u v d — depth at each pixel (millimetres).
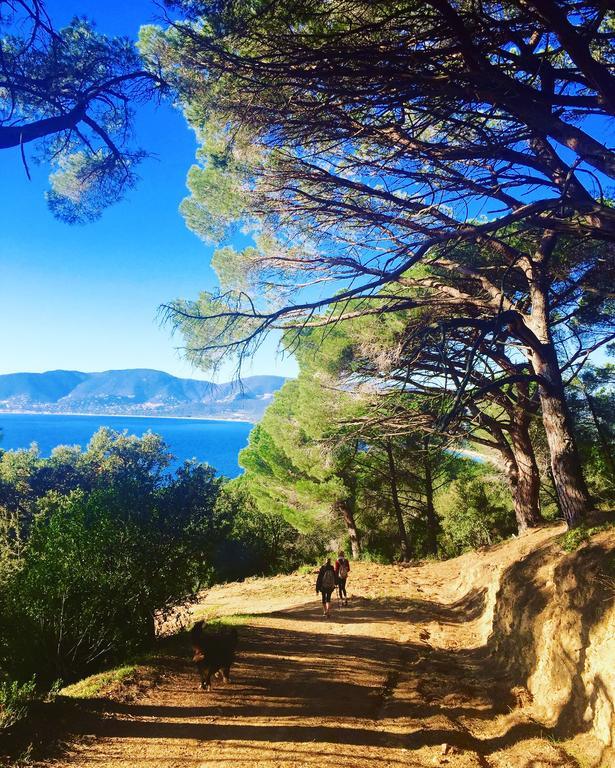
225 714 7047
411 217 8938
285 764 5551
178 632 11609
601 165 5609
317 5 5672
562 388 11641
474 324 8258
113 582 9438
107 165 7902
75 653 8727
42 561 9258
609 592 6809
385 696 8195
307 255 12734
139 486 10656
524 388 17453
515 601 10125
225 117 7289
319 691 8273
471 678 9383
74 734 6000
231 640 8430
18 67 6367
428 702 7879
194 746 5980
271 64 5770
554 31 5105
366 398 17484
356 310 12570
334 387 17875
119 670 8289
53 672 8609
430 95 5812
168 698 7516
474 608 15070
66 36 6645
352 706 7648
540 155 7828
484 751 6355
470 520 30500
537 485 18203
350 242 11461
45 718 6156
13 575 9156
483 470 29844
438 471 30484
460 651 11727
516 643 9391
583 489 11219
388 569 25734
